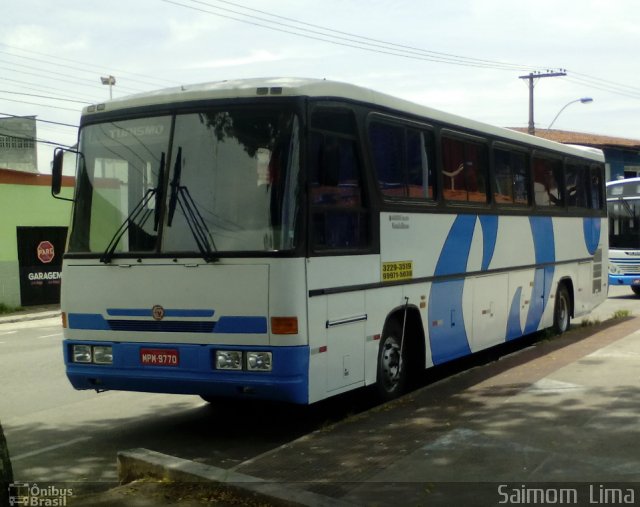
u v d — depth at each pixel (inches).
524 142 508.1
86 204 323.9
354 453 265.7
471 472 242.4
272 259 288.8
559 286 570.3
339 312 313.7
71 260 321.7
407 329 377.4
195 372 298.5
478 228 442.3
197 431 339.3
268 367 288.8
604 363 416.5
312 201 297.4
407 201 369.1
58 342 678.5
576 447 263.7
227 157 301.0
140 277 307.6
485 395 349.4
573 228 594.9
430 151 395.2
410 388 407.2
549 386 360.8
